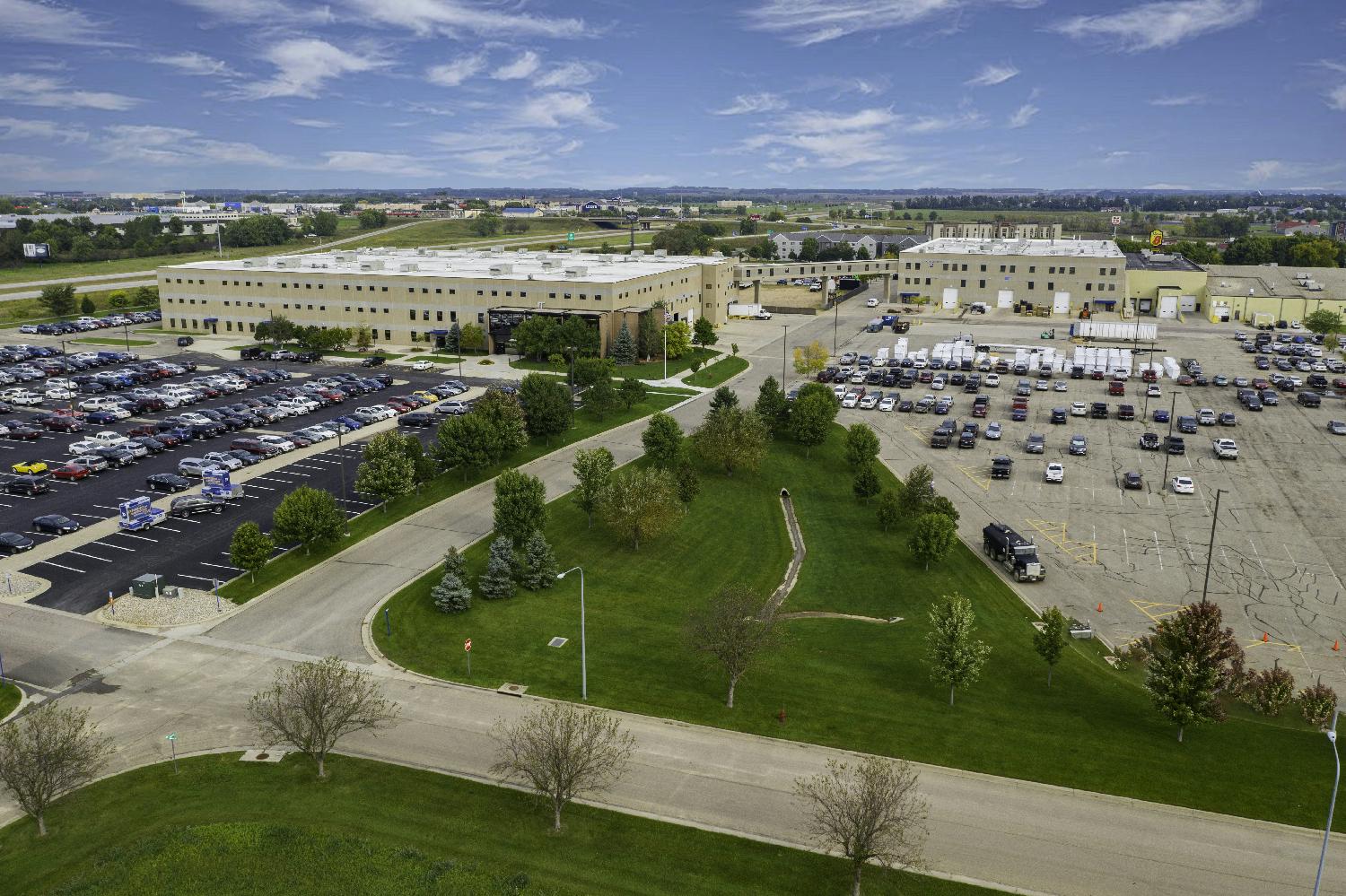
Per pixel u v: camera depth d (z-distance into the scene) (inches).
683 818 1567.4
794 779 1676.9
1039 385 4913.9
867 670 2112.5
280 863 1423.5
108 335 6323.8
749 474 3563.0
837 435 4067.4
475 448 3272.6
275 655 2102.6
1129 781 1680.6
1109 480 3457.2
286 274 6141.7
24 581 2458.2
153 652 2107.5
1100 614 2426.2
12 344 5969.5
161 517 2888.8
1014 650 2212.1
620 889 1391.5
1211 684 1779.0
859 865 1375.5
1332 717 1878.7
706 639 1968.5
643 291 5910.4
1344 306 6565.0
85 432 3900.1
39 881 1391.5
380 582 2502.5
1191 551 2817.4
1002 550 2738.7
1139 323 6501.0
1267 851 1501.0
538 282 5615.2
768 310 7800.2
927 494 2994.6
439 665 2071.9
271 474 3363.7
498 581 2423.7
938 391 4918.8
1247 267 7819.9
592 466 2992.1
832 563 2815.0
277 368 5241.1
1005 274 7490.2
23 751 1503.4
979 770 1708.9
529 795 1621.6
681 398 4707.2
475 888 1378.0
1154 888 1417.3
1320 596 2506.2
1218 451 3708.2
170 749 1742.1
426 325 5880.9
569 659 2114.9
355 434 3873.0
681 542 2908.5
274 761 1706.4
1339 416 4293.8
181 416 4028.1
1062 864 1466.5
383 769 1690.5
